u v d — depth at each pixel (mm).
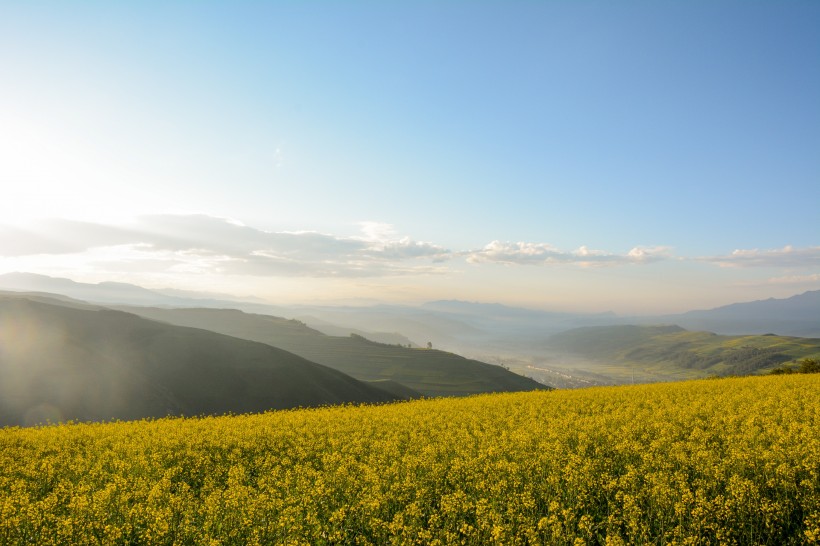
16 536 12141
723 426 21078
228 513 12969
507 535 11312
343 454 19984
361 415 30109
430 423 25688
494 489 13914
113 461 18922
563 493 13906
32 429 28172
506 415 27766
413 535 11820
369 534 12578
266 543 11875
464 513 12992
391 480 15891
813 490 12742
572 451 18375
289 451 20359
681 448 17094
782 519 11516
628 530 11820
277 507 13367
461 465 16344
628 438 19828
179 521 12945
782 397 28109
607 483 14375
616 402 31266
